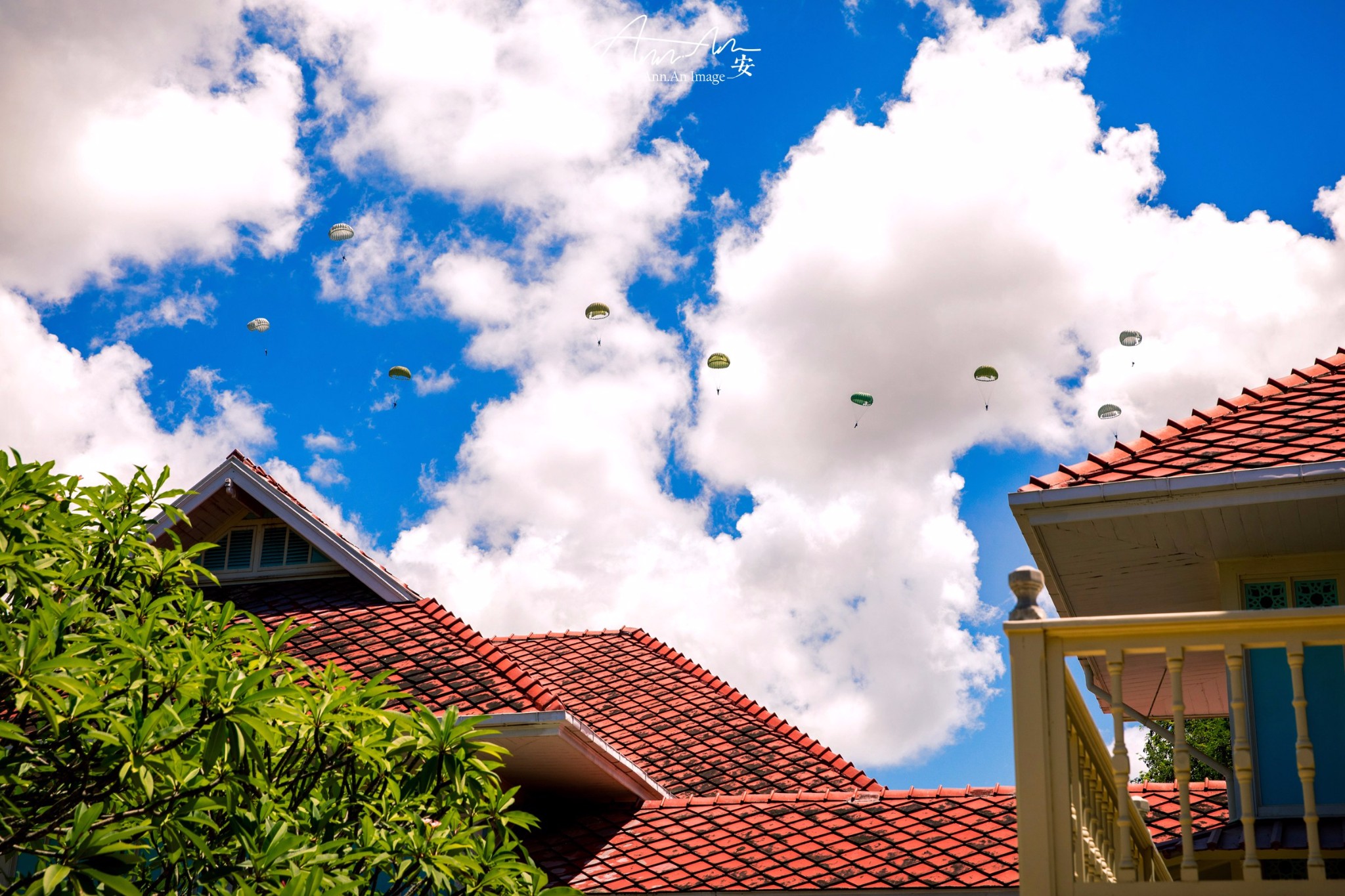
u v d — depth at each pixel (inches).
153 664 243.9
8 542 261.0
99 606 291.7
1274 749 344.2
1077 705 247.9
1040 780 224.4
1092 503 324.5
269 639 306.3
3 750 246.8
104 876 213.9
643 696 640.4
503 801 307.6
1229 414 361.7
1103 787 276.4
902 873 409.1
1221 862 351.9
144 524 310.8
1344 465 301.6
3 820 235.1
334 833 275.7
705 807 492.1
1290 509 315.9
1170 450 340.8
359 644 520.1
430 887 288.4
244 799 254.2
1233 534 333.4
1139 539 339.3
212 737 228.1
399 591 557.0
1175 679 226.5
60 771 237.6
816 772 557.0
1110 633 231.1
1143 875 308.2
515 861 287.1
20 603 264.2
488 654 500.7
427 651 508.7
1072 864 219.1
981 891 391.5
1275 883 208.2
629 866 450.0
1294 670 220.7
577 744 463.2
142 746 225.3
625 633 716.7
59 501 295.3
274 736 237.8
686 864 442.9
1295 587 346.6
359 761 297.4
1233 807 358.0
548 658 692.1
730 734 597.0
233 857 267.6
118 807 247.9
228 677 239.5
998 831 427.8
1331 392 362.9
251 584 594.2
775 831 457.7
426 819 298.0
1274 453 322.0
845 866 421.1
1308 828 211.0
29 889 221.8
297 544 596.7
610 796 506.6
